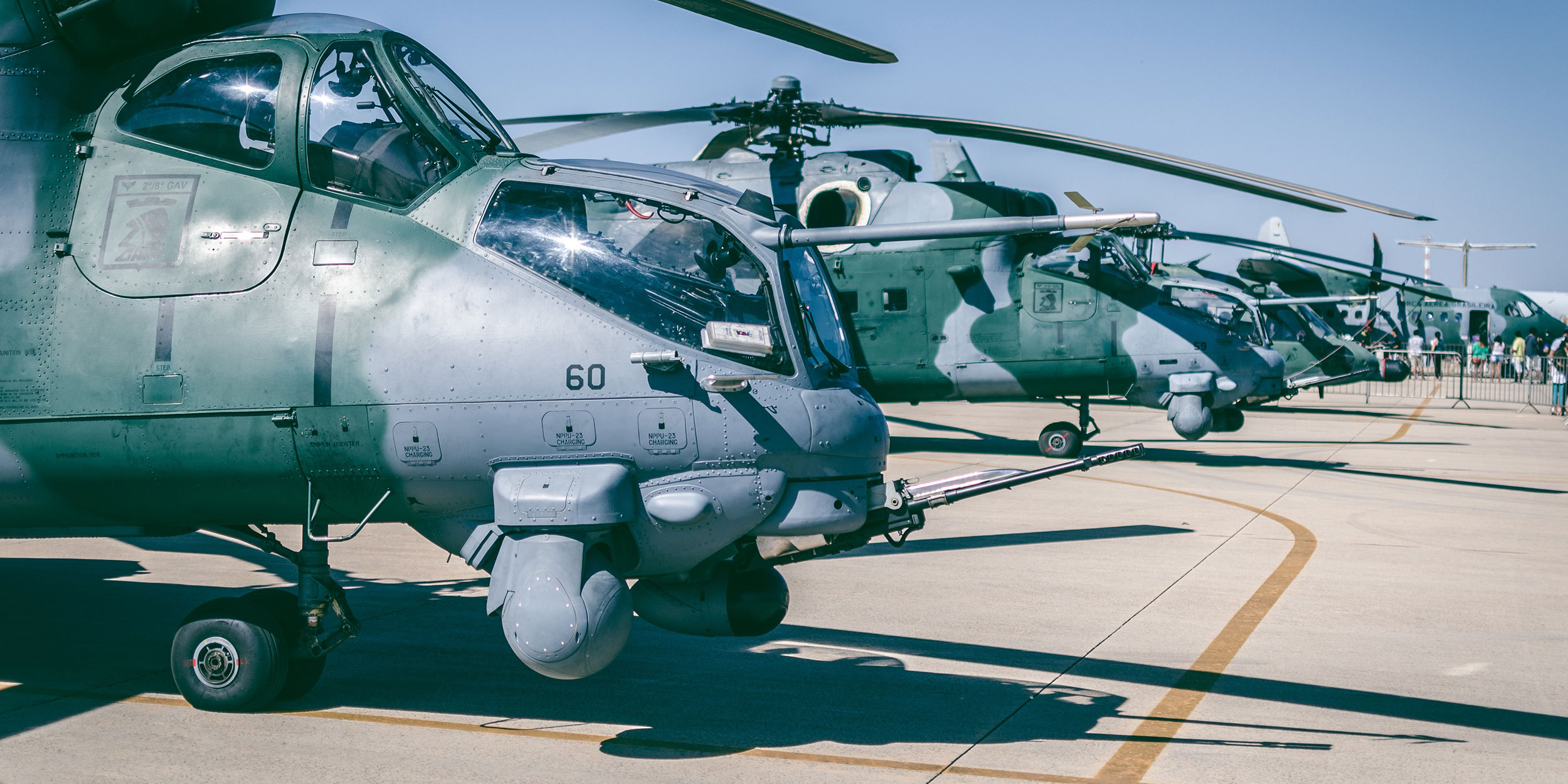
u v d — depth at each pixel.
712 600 5.32
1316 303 20.56
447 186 5.09
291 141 5.13
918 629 6.68
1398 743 4.79
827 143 13.70
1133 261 14.76
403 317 4.91
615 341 4.80
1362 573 8.27
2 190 5.28
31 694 5.43
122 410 5.07
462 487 4.97
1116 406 26.14
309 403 4.93
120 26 5.40
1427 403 28.09
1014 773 4.43
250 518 5.38
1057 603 7.32
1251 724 5.03
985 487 5.05
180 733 4.87
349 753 4.65
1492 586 7.85
